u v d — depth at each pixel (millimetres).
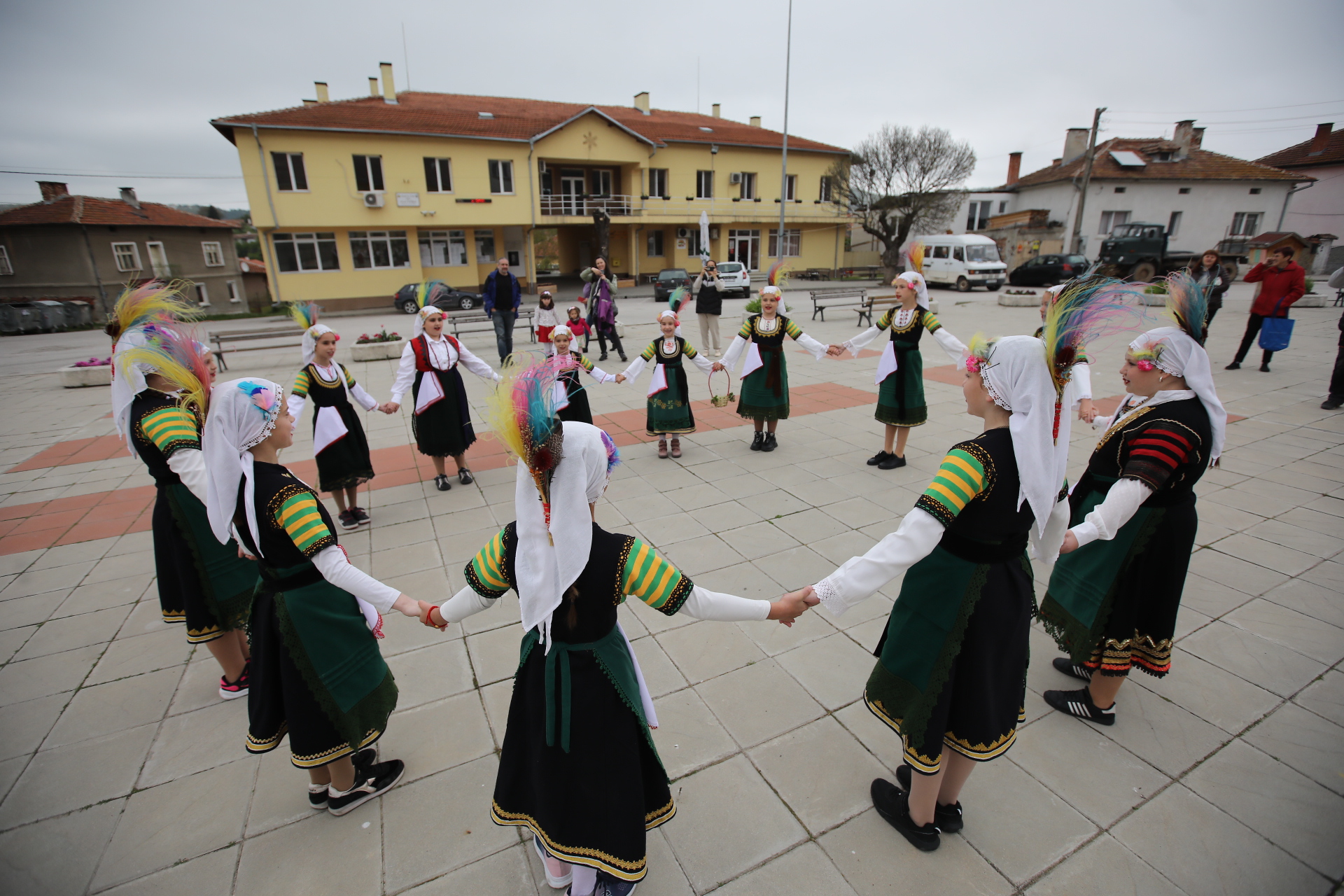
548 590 1618
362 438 4711
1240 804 2305
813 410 7699
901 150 29344
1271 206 30016
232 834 2291
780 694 2914
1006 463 1768
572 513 1607
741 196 31562
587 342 11297
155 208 30781
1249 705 2781
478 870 2139
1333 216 30562
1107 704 2658
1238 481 5168
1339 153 30266
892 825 2242
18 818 2383
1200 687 2895
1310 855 2107
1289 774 2428
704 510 4879
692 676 3041
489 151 25188
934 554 1912
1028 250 31016
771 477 5535
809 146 31938
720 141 30125
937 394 8258
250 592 2869
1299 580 3732
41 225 26625
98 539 4758
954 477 1757
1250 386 8109
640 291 28297
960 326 14336
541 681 1737
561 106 31516
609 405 8141
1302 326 13008
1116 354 10211
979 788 2400
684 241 31781
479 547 4414
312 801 2355
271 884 2102
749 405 6055
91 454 6844
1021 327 14062
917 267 5195
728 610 1753
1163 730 2652
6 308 23047
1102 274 1852
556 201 28266
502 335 10617
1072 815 2277
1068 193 31141
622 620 3500
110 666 3281
